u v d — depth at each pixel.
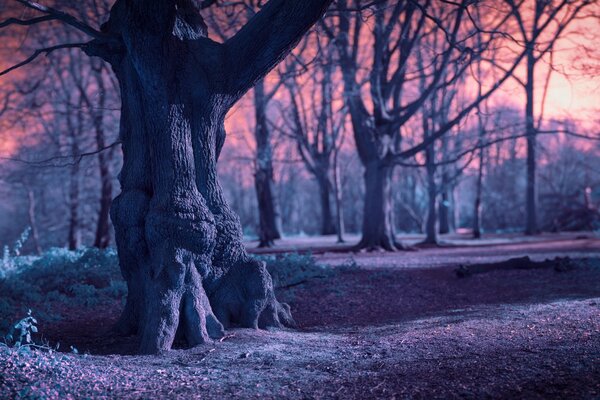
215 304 8.20
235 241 8.27
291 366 6.23
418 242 30.38
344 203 61.06
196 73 7.86
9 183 27.70
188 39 8.01
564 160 47.06
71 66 25.22
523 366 5.66
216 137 8.30
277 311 8.83
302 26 7.54
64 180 29.31
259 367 6.18
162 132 7.71
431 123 29.92
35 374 5.34
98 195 32.50
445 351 6.69
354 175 53.94
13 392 4.82
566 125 20.91
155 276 7.50
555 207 41.56
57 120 25.55
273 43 7.69
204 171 8.03
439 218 43.38
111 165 25.53
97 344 8.03
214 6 14.77
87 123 24.03
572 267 13.95
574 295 10.81
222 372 5.98
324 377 5.75
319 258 20.92
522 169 44.56
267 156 29.17
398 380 5.53
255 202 65.94
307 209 70.44
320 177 40.84
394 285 13.50
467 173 38.97
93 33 7.96
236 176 58.22
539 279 13.27
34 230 33.31
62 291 12.54
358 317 10.44
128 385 5.43
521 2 18.48
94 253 14.52
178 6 8.11
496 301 11.11
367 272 15.24
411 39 21.86
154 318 7.25
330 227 46.03
